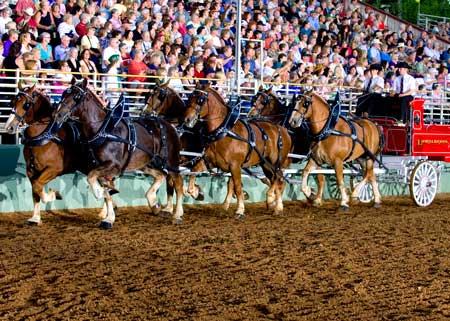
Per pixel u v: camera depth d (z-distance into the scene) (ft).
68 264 37.29
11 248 41.16
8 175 54.60
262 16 86.74
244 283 34.30
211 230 47.78
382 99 66.18
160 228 48.42
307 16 96.37
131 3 76.89
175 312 29.81
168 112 53.11
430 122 80.18
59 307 30.17
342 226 50.26
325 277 35.63
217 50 76.38
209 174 59.88
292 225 50.47
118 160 47.09
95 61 65.67
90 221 51.01
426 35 111.96
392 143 64.90
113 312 29.66
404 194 72.69
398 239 45.44
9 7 70.74
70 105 45.65
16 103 47.39
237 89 65.46
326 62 82.89
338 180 58.54
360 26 100.42
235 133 52.03
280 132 55.72
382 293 33.04
